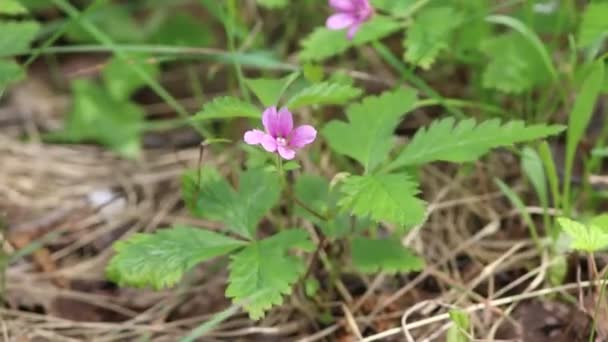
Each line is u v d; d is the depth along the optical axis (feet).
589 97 1.58
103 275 1.71
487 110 1.83
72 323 1.64
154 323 1.65
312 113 1.84
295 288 1.63
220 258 1.69
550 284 1.63
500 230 1.73
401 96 1.59
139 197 1.84
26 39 1.72
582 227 1.43
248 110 1.48
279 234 1.51
